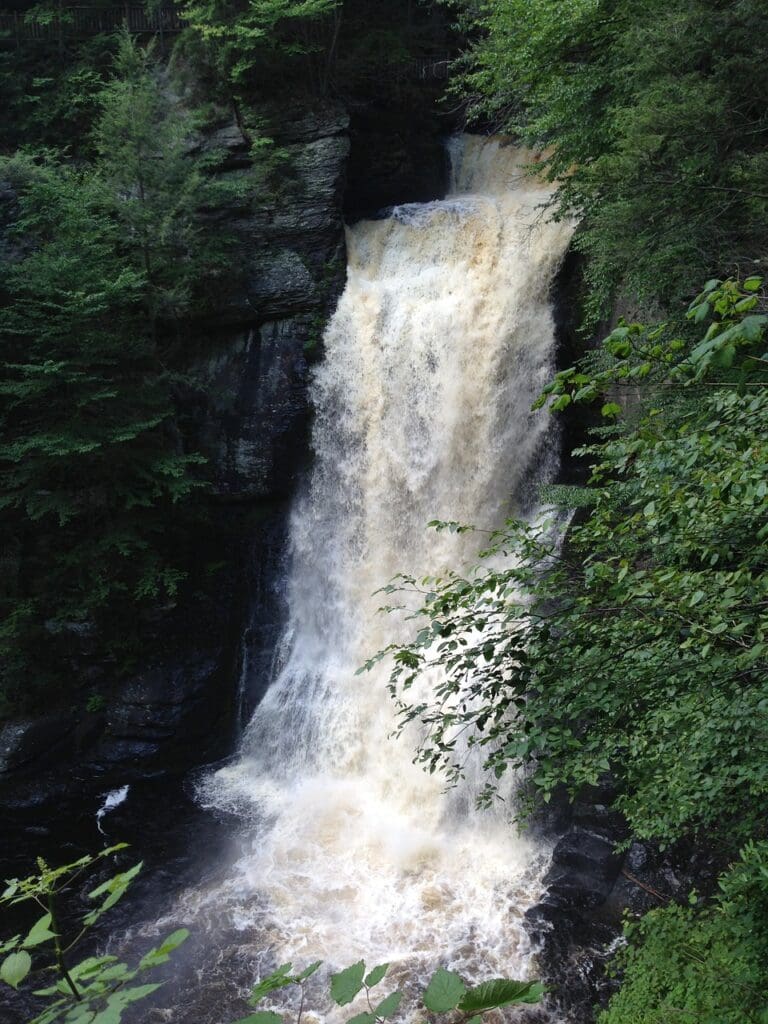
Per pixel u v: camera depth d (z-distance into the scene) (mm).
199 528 20172
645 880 11922
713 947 7562
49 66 23328
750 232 10125
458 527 5719
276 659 19672
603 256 12008
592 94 13789
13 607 18594
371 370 19328
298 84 21828
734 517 4730
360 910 12883
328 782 16953
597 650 5473
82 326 17812
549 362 17688
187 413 20188
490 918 12320
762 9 9039
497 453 18000
